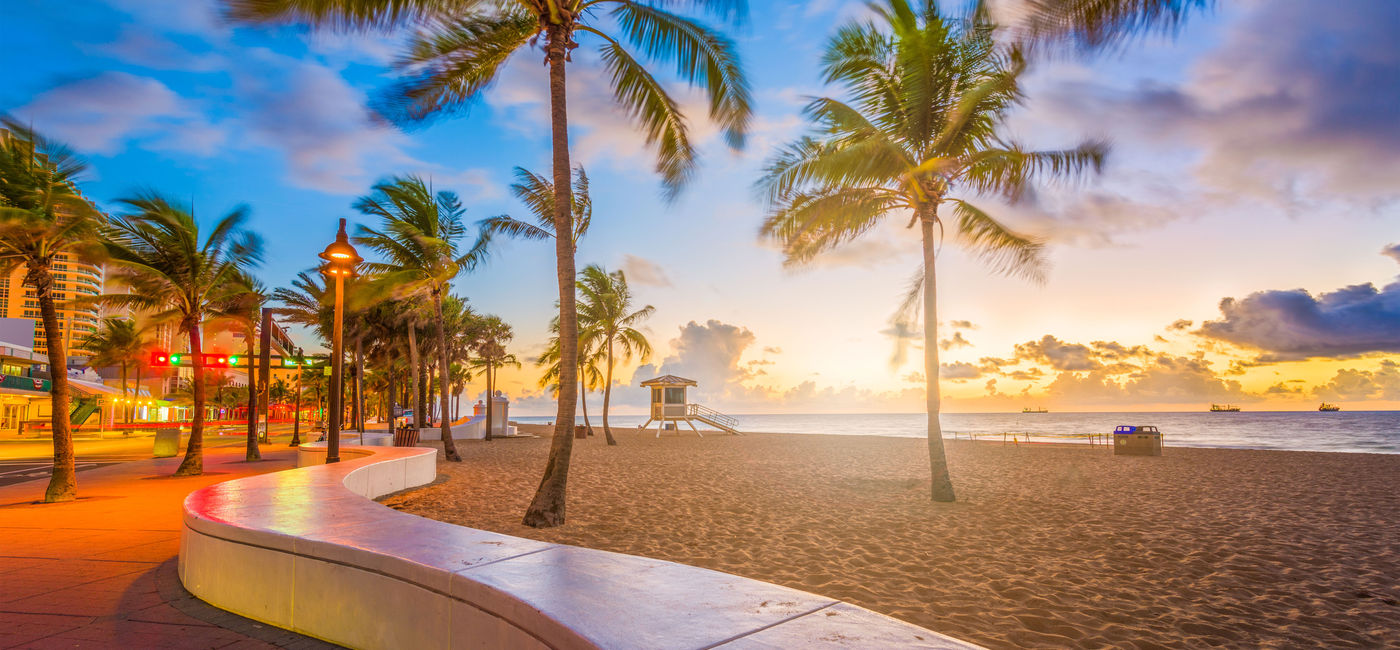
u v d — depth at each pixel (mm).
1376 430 63469
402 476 13250
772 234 13898
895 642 2045
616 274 32844
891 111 13070
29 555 6609
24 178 11523
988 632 5160
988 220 13742
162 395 87688
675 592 2652
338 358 13625
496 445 30266
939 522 10242
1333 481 16047
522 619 2504
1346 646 4918
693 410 45031
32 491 13383
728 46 10055
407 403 70250
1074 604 5910
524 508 11266
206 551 4797
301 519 4707
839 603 2496
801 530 9523
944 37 11812
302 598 3951
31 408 50969
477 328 42500
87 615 4512
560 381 9992
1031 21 5406
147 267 15320
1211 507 11867
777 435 46719
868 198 13461
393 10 8609
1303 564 7461
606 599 2553
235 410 96500
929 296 13141
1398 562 7555
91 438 43781
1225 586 6539
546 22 9875
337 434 13477
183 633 4098
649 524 9930
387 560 3393
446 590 3002
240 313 21844
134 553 6711
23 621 4383
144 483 14867
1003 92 11734
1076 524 10078
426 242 19484
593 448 29266
